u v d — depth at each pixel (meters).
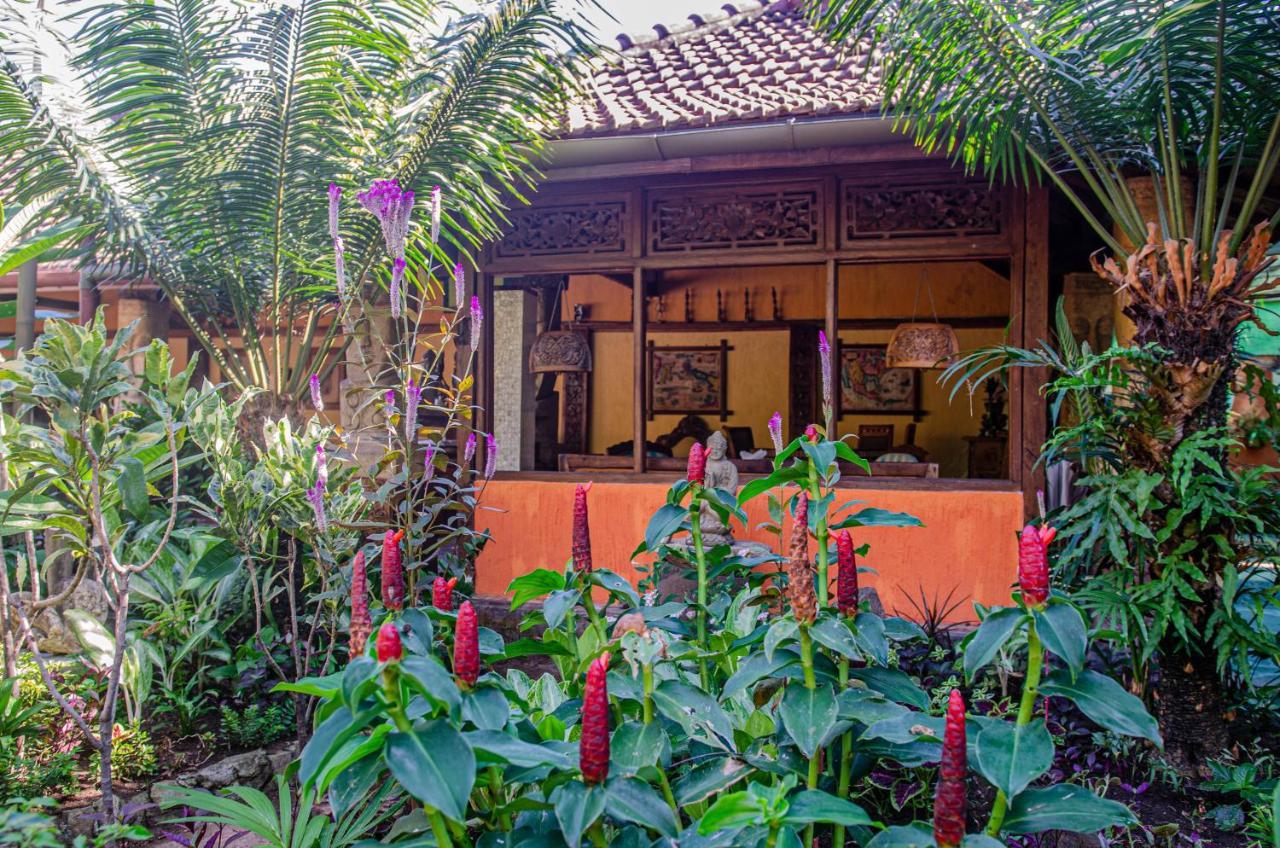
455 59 5.20
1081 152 4.75
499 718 1.58
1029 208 5.70
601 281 11.86
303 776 1.42
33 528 3.34
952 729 1.49
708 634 2.74
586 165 6.30
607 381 12.05
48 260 5.23
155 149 5.00
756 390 11.91
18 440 3.27
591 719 1.54
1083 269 7.31
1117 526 3.50
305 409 5.58
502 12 4.84
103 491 3.42
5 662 3.49
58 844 1.76
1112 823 1.61
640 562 6.36
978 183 5.84
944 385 11.36
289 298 5.56
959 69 4.14
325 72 4.94
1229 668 3.72
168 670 4.21
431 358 6.91
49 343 3.04
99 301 7.46
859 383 11.53
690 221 6.39
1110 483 3.60
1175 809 3.29
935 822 1.50
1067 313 6.39
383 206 3.27
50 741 3.65
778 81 6.46
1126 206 4.11
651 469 6.56
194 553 4.26
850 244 6.02
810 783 1.88
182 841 2.63
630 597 2.22
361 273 5.23
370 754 1.66
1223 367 3.67
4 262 3.57
